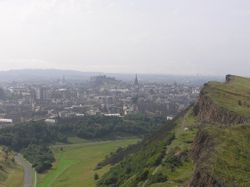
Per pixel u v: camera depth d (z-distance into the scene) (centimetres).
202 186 6606
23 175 18300
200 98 16175
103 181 13750
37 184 16725
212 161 6925
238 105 13812
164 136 14162
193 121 14962
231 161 6912
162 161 10212
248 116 11750
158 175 8856
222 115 12938
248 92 15975
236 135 8375
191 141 11294
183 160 9500
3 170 18362
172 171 9006
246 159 7062
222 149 7456
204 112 14738
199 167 6988
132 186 9812
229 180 6222
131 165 13312
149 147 14162
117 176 13500
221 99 14662
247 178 6294
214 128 9325
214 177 6375
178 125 15312
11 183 16888
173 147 11025
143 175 9931
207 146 8431
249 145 7762
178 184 8088
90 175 16488
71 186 15275
